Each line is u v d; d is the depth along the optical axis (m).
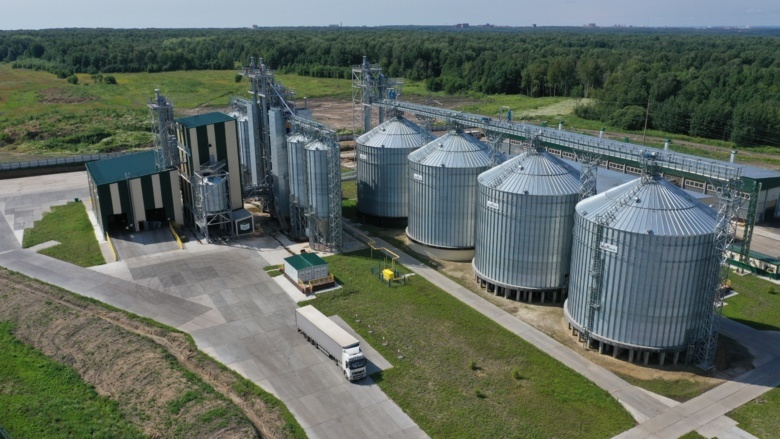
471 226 72.44
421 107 87.62
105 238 79.31
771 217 89.44
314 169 72.81
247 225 81.06
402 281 66.69
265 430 41.75
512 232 60.53
